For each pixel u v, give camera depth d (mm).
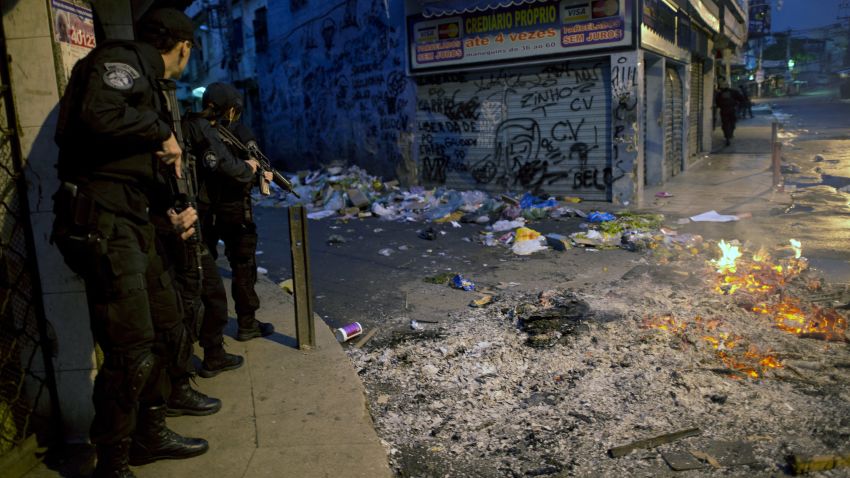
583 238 7457
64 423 2684
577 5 9898
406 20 11805
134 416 2309
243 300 3990
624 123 9883
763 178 12266
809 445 2842
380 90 12992
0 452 2439
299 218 3781
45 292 2568
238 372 3586
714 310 4555
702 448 2879
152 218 2625
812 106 41500
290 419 3029
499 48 10789
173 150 2271
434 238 8094
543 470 2789
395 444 3068
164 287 2479
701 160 16141
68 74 2520
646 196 10789
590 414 3262
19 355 2568
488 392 3570
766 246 6762
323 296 5727
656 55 11164
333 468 2615
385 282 6121
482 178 11680
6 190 2459
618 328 4309
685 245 6930
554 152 10773
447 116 11891
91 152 2150
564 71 10438
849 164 13805
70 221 2117
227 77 22062
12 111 2455
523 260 6754
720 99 18922
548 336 4262
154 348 2492
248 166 3566
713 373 3605
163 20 2436
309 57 15359
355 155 14172
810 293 4973
